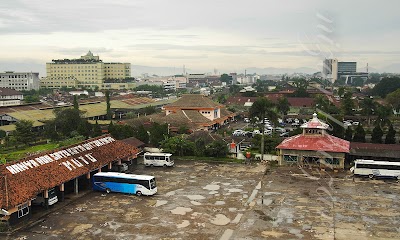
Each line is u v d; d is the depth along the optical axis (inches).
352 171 1983.3
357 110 4180.6
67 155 1707.7
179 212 1432.1
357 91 6663.4
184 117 3321.9
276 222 1328.7
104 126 3427.7
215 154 2390.5
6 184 1310.3
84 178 1775.3
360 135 2482.8
